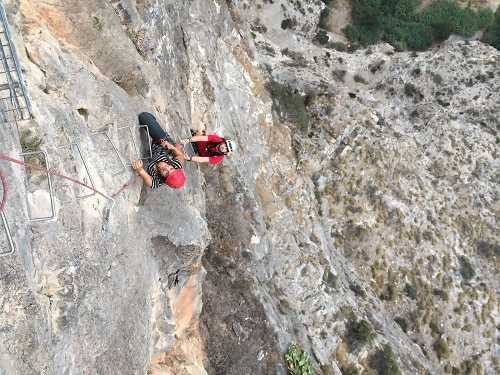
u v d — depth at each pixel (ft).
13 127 23.88
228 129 84.64
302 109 136.36
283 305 80.89
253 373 63.77
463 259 133.80
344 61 178.81
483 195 146.72
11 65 25.76
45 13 34.09
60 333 24.70
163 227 38.50
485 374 122.52
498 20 197.06
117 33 39.60
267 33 168.76
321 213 124.57
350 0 186.19
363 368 92.63
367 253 123.65
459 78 175.42
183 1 74.49
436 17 190.08
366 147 134.92
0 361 19.80
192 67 72.54
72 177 27.63
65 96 30.48
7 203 21.63
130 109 36.94
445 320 124.06
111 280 30.58
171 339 43.86
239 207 75.46
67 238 26.13
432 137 158.61
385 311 119.03
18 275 21.48
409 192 136.77
